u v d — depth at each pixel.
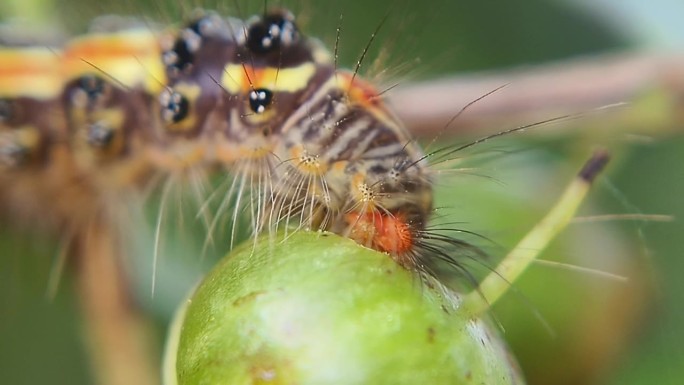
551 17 0.10
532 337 0.09
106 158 0.09
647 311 0.09
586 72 0.09
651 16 0.09
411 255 0.08
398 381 0.07
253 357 0.07
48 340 0.10
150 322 0.09
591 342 0.09
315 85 0.08
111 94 0.09
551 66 0.09
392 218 0.08
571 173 0.09
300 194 0.08
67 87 0.09
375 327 0.07
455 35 0.10
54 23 0.10
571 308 0.09
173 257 0.09
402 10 0.10
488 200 0.09
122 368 0.09
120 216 0.09
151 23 0.09
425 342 0.07
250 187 0.08
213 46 0.09
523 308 0.09
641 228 0.09
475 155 0.09
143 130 0.09
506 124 0.09
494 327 0.08
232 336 0.07
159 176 0.09
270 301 0.07
